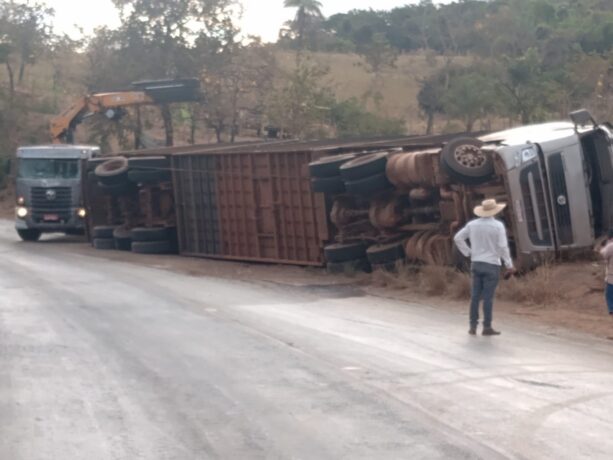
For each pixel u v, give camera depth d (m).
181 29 53.56
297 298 18.52
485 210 13.79
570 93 41.72
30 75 76.00
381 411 9.28
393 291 19.45
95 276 22.62
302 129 48.69
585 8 69.50
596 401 9.66
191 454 7.88
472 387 10.31
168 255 29.31
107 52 55.44
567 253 18.59
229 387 10.39
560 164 18.34
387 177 20.58
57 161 35.19
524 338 13.61
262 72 53.84
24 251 31.20
